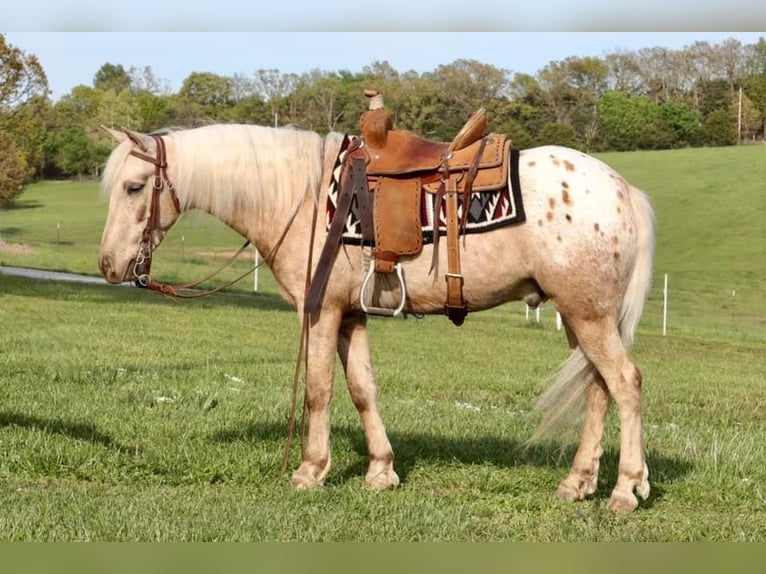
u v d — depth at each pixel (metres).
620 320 5.56
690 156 65.38
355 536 4.95
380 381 12.17
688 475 6.42
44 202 59.81
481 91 44.88
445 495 5.83
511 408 10.55
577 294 5.34
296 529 5.00
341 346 5.95
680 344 23.64
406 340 19.75
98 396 8.80
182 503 5.40
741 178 57.62
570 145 49.91
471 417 8.95
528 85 55.47
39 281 29.58
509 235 5.38
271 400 9.08
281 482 5.95
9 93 28.25
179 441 6.91
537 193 5.35
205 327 18.77
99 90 64.94
